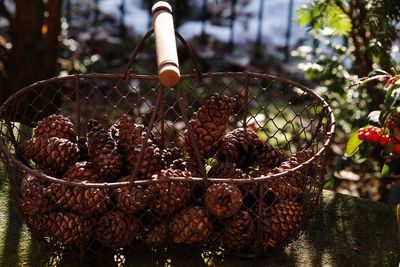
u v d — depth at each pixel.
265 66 2.54
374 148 1.50
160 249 1.14
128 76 1.19
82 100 2.10
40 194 1.08
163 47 1.02
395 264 1.15
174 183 1.08
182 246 1.14
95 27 2.76
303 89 1.24
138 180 1.10
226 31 2.89
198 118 1.16
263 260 1.13
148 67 2.42
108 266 1.11
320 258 1.15
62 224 1.07
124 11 3.01
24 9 1.88
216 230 1.10
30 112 1.84
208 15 3.01
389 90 1.15
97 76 1.25
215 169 1.13
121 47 2.57
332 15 1.53
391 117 1.17
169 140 1.29
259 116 1.95
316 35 1.69
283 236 1.10
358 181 1.73
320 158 1.13
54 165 1.14
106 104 2.11
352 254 1.16
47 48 1.90
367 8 1.47
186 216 1.08
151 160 1.11
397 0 1.42
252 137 1.19
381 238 1.20
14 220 1.19
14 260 1.12
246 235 1.09
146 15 3.02
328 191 1.29
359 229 1.21
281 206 1.10
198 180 1.04
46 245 1.12
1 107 1.18
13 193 1.12
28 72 1.90
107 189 1.09
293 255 1.15
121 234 1.07
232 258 1.13
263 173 1.13
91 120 1.19
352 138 1.23
